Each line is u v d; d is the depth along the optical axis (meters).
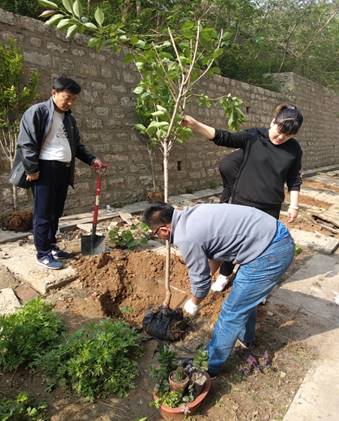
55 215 4.07
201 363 2.41
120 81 6.36
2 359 2.55
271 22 13.74
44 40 5.20
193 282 2.29
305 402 2.36
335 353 2.90
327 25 15.16
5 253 4.20
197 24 2.76
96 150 6.12
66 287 3.61
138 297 3.57
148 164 7.11
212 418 2.25
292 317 3.38
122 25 2.66
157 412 2.29
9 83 4.65
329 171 14.23
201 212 2.23
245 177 3.19
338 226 6.22
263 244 2.23
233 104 3.15
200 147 8.41
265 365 2.71
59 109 3.65
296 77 12.38
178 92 3.12
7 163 4.95
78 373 2.34
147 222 2.26
